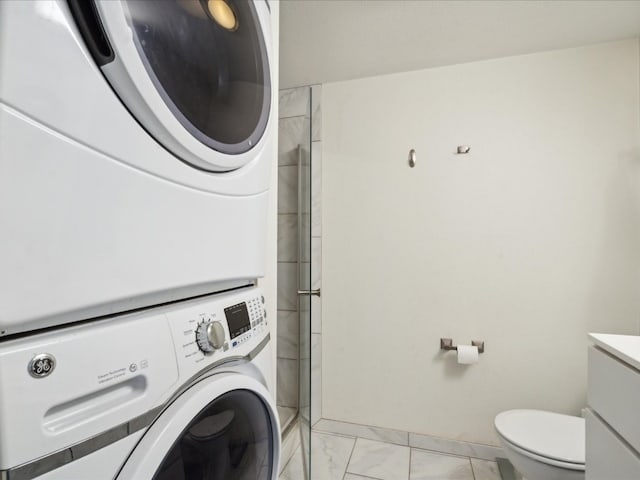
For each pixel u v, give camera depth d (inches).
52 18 13.6
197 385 21.0
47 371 13.4
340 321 81.0
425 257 75.6
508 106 70.6
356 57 71.0
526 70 69.7
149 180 18.3
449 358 73.9
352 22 59.3
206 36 23.0
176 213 20.3
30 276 13.0
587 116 66.2
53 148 13.6
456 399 73.4
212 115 23.2
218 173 24.8
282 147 85.4
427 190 75.5
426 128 75.7
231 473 25.5
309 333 56.6
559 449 48.9
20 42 12.5
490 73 71.7
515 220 70.0
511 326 70.2
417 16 57.7
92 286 15.3
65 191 14.1
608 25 59.9
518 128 70.0
